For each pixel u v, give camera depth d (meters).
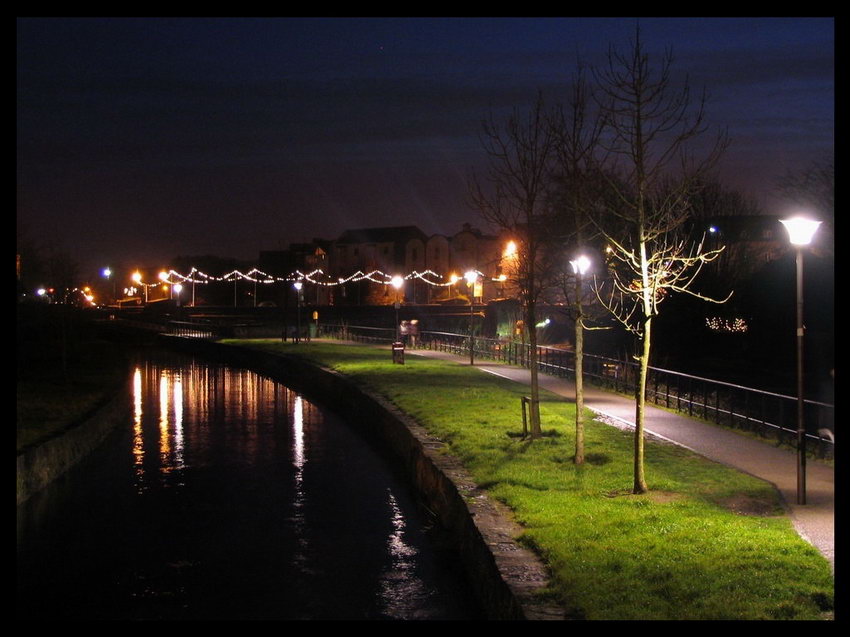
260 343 62.62
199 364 61.31
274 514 18.64
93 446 26.56
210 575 14.59
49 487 21.31
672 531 11.21
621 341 42.38
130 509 19.22
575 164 15.86
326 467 23.75
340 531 17.14
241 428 31.27
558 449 17.36
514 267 23.55
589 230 19.22
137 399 40.19
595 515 12.18
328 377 38.69
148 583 14.27
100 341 74.25
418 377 33.81
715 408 21.56
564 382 31.94
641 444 13.67
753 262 43.38
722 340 41.22
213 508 19.25
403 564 14.91
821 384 34.28
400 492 20.42
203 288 118.19
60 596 13.74
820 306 37.00
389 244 101.44
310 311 76.44
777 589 9.04
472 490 14.66
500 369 37.75
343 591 13.62
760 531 11.17
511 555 10.88
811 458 16.47
